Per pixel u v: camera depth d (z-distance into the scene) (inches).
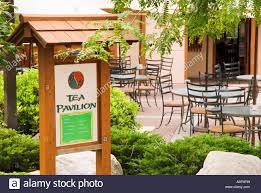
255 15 201.2
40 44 221.5
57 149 227.8
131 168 285.1
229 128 386.3
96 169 240.2
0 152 280.8
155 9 215.9
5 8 279.4
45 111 224.2
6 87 330.6
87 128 232.7
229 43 802.8
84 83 229.6
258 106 398.9
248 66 794.2
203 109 448.8
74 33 219.5
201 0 198.5
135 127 382.9
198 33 215.3
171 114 499.8
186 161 267.9
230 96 434.6
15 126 333.7
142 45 218.8
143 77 592.4
